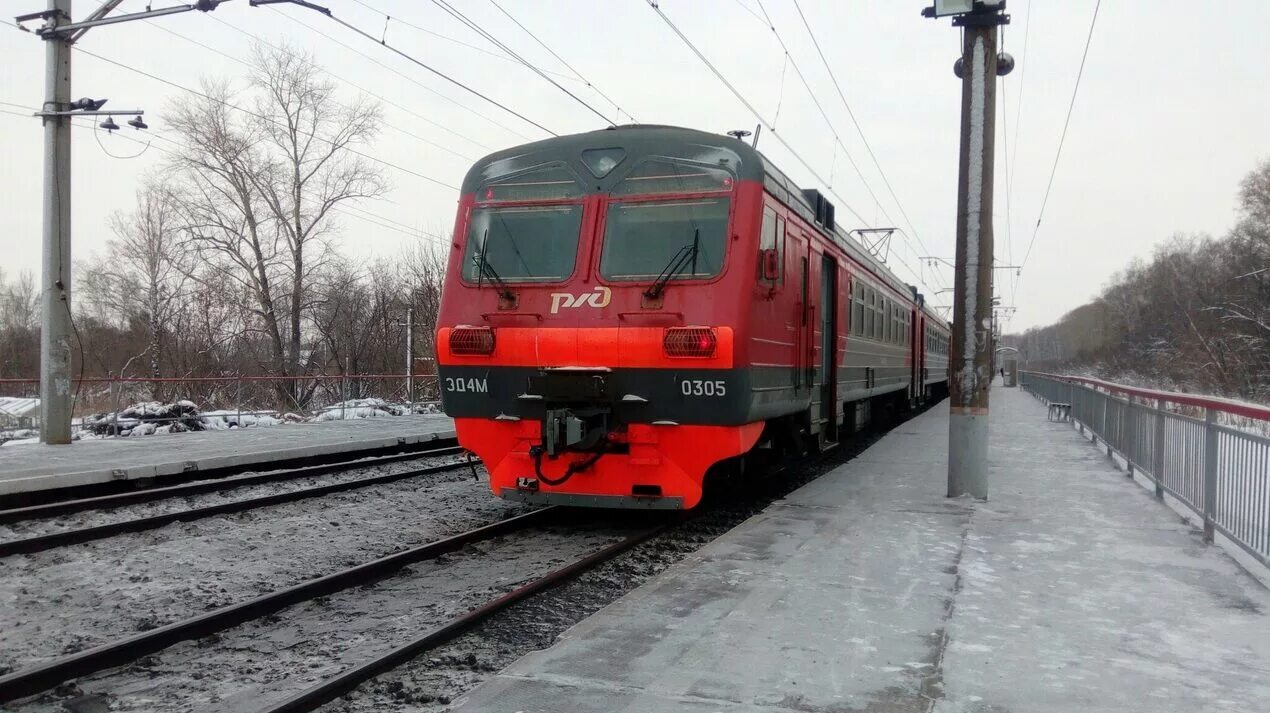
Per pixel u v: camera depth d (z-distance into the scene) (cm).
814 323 1084
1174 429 858
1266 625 498
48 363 1377
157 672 470
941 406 3136
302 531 846
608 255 805
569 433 774
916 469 1180
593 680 414
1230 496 662
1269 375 4569
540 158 855
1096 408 1503
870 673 423
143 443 1415
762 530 759
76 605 604
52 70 1404
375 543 803
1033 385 3903
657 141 824
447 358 831
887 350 1752
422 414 2305
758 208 795
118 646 474
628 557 728
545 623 545
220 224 3259
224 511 913
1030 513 840
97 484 1041
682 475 789
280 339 3322
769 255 815
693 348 750
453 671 456
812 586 578
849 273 1338
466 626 523
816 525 781
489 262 841
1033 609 528
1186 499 798
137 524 828
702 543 796
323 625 556
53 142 1403
